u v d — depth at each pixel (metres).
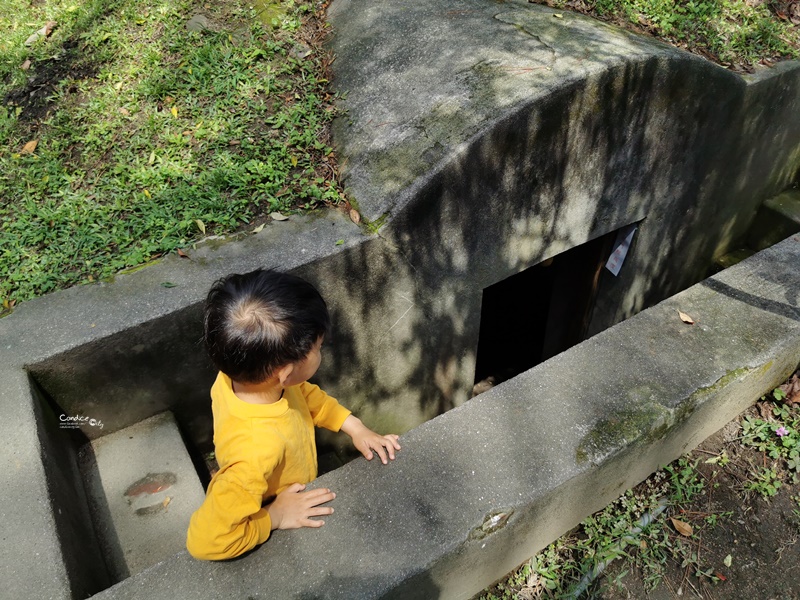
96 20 4.32
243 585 1.85
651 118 3.53
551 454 2.21
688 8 4.50
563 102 3.09
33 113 3.83
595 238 4.13
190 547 1.79
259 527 1.86
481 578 2.28
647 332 2.73
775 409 2.98
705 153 4.04
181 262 2.95
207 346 1.76
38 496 2.17
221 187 3.28
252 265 2.88
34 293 2.86
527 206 3.42
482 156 3.03
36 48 4.20
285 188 3.29
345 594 1.83
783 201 4.84
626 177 3.74
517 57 3.34
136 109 3.71
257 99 3.71
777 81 4.04
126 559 2.45
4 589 1.92
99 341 2.63
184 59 3.94
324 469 3.88
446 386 4.00
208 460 3.34
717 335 2.72
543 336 5.76
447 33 3.70
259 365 1.70
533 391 2.44
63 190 3.36
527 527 2.21
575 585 2.41
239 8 4.27
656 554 2.52
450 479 2.12
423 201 3.01
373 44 3.83
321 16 4.24
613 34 3.65
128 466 2.79
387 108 3.41
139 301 2.76
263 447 1.77
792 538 2.61
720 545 2.57
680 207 4.27
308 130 3.51
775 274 3.08
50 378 2.62
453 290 3.50
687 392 2.45
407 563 1.90
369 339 3.41
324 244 2.98
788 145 4.58
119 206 3.21
